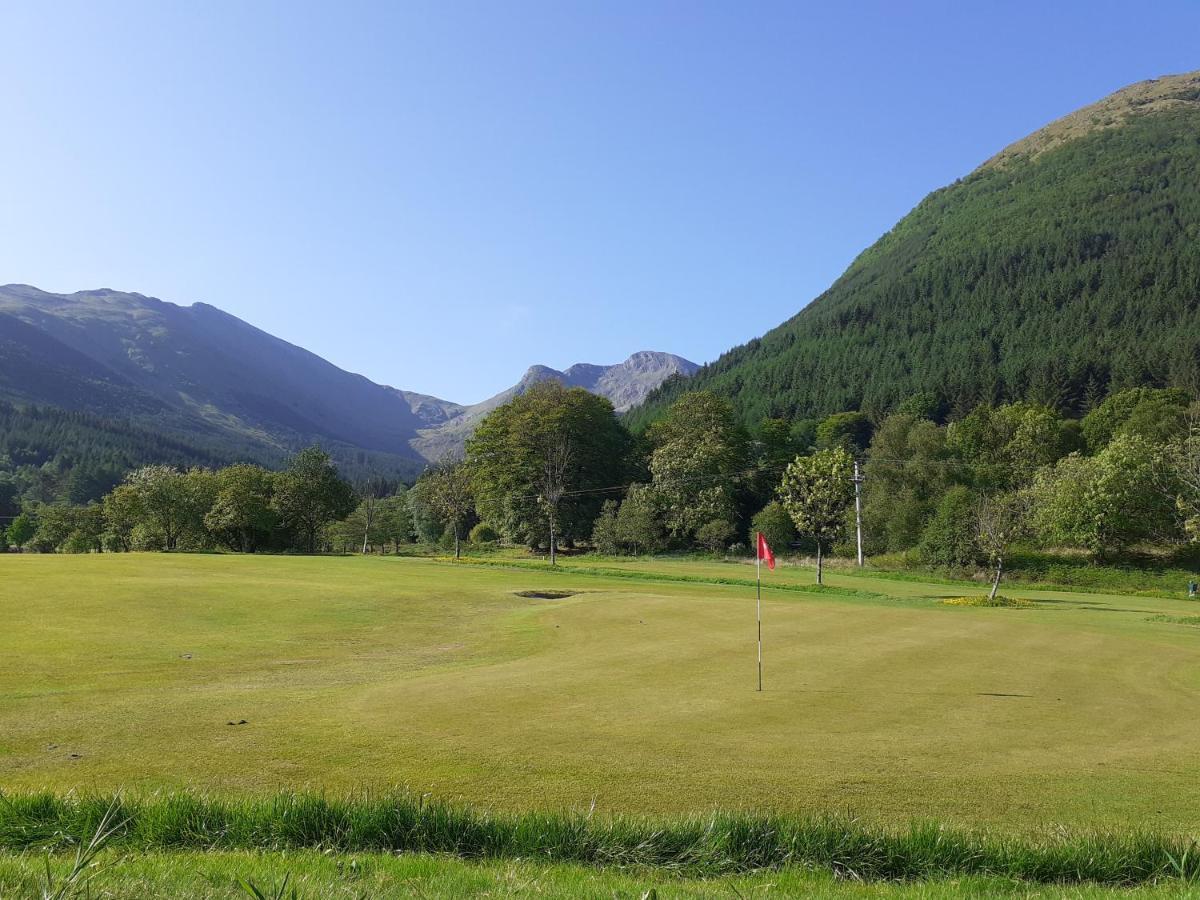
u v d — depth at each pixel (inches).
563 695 655.8
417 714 585.6
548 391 3806.6
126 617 1138.7
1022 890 291.9
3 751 485.1
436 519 4308.6
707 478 3476.9
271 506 3727.9
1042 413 3644.2
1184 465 2508.6
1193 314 5064.0
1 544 4822.8
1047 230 7381.9
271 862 289.9
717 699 644.1
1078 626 1200.8
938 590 2012.8
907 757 488.1
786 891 280.1
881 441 3715.6
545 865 314.7
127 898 230.1
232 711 594.6
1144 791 432.1
